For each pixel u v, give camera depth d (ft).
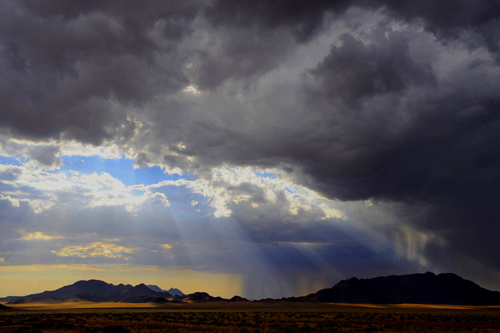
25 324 213.25
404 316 325.01
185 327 196.34
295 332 177.78
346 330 186.60
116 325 201.16
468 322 250.57
